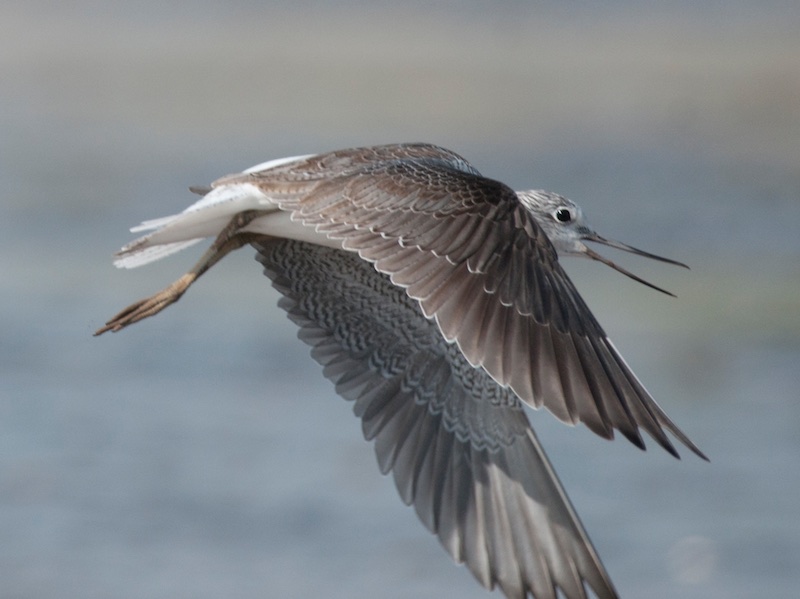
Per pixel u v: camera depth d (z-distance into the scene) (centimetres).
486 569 844
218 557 1427
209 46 4150
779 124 3462
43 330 1992
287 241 853
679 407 1748
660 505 1520
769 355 1906
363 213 714
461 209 704
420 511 852
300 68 3866
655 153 3166
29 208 2608
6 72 3775
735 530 1467
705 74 3853
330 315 868
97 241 2422
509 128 3369
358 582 1389
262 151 3169
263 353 1950
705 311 2078
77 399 1772
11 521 1484
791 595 1361
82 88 3666
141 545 1441
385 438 859
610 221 2600
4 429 1686
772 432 1673
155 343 1969
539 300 688
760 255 2383
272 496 1539
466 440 868
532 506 855
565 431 1706
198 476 1580
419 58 4028
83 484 1556
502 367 665
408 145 816
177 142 3225
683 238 2489
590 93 3675
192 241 823
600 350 694
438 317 670
